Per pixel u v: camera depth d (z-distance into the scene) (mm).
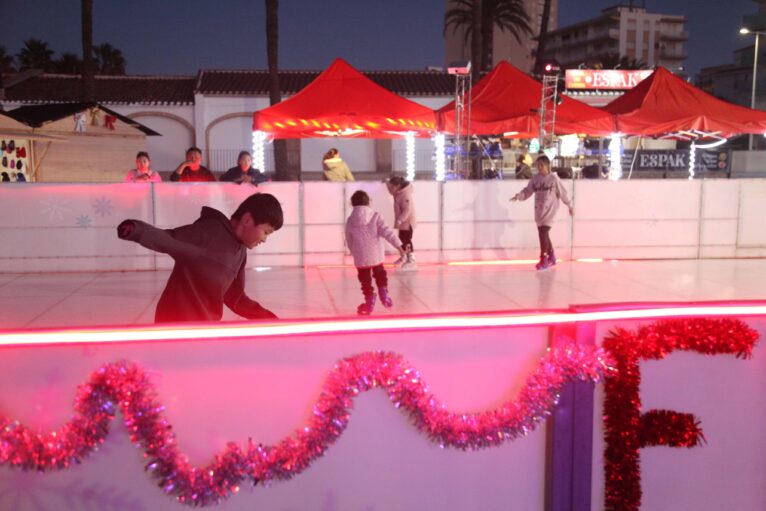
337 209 10875
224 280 3262
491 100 15633
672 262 11578
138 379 2436
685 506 2875
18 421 2424
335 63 14680
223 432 2547
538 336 2715
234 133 34719
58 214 10203
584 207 11578
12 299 8453
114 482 2512
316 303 8234
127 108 33938
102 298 8531
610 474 2771
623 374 2713
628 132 15516
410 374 2578
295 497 2627
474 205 11312
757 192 11875
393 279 9852
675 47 96812
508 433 2660
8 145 15273
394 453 2664
